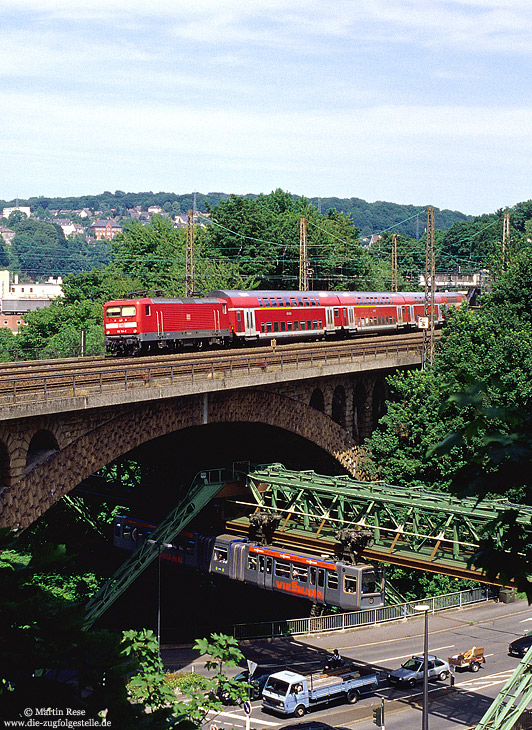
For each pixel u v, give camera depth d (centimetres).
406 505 4838
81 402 3981
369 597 5047
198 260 11525
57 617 1176
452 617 6384
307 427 6038
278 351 6203
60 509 7269
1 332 11644
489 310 7144
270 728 4478
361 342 7300
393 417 6397
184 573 6869
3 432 3734
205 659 5547
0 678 1123
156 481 6831
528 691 3769
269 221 12825
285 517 6066
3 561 1215
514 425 898
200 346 6788
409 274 17925
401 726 4444
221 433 6212
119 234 13800
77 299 13475
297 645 5838
